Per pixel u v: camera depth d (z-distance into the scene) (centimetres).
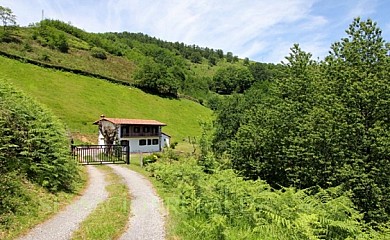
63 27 13950
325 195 1253
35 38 10675
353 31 2083
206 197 1038
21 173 1160
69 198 1216
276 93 2712
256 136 2592
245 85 13375
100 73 9388
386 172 1703
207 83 13875
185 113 8800
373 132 1709
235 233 819
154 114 8006
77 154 2625
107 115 6838
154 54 16812
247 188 1095
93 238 785
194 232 852
